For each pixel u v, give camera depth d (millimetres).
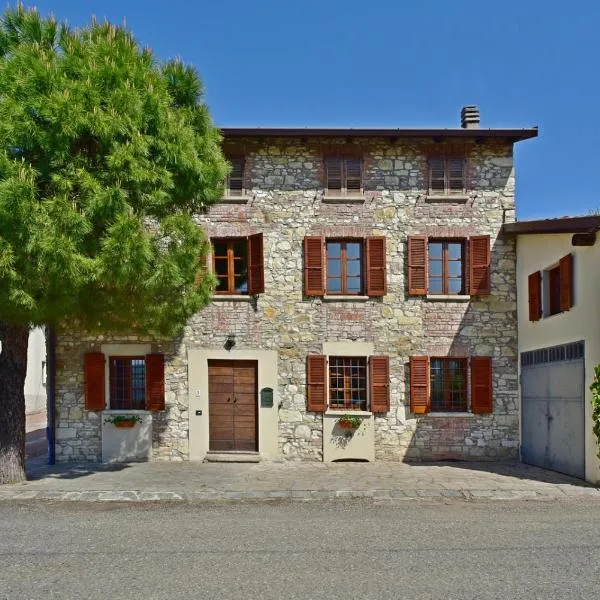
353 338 13344
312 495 9820
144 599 5254
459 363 13531
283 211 13461
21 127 8688
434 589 5449
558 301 12008
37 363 25906
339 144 13539
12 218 8398
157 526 7867
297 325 13359
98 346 13406
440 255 13672
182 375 13359
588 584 5566
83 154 9359
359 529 7641
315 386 13195
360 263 13625
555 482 10664
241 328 13359
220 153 11117
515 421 13273
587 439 10586
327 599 5234
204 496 9742
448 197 13469
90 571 5996
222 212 13469
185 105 10750
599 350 10156
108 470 12148
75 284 8906
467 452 13211
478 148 13594
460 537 7219
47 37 9867
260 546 6859
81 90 9031
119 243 8906
